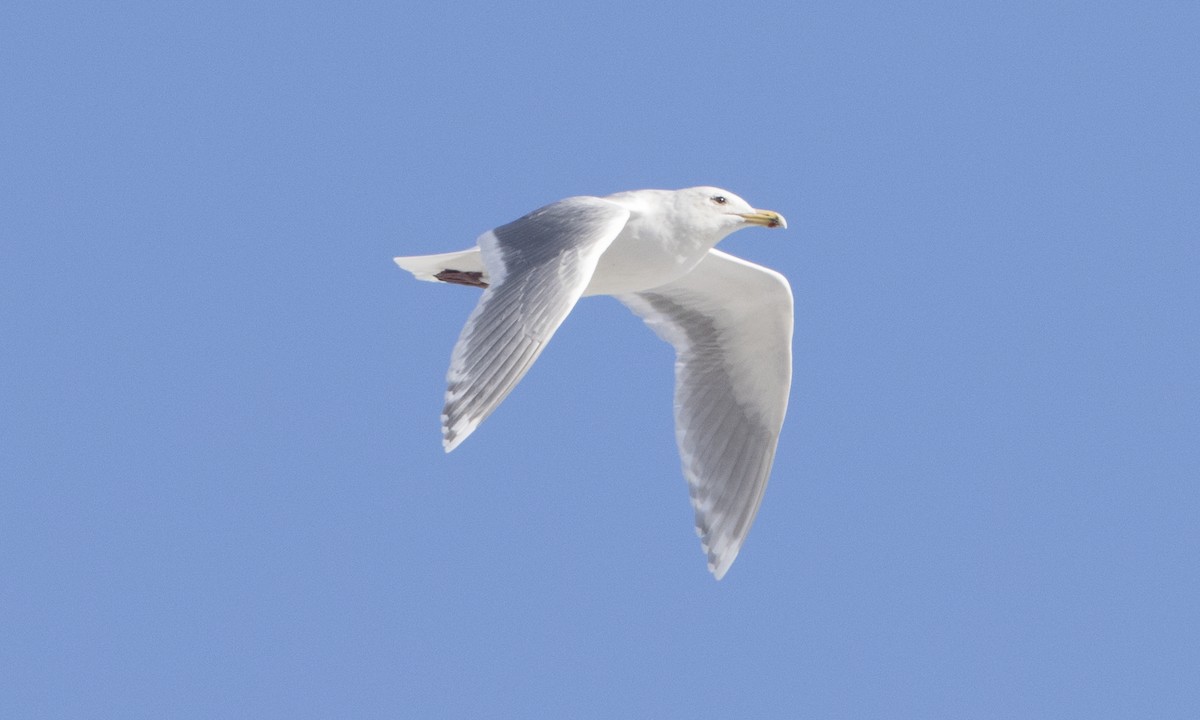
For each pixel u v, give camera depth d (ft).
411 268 48.19
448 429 37.58
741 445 51.49
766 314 50.67
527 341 37.86
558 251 39.86
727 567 50.72
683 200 47.34
